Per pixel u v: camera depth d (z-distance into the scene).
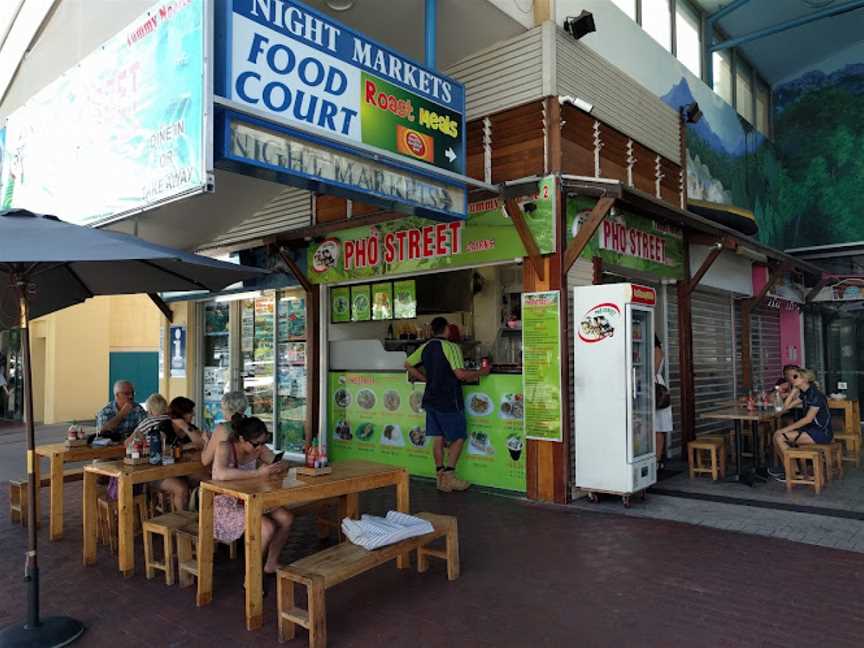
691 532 5.41
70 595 4.28
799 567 4.53
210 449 4.65
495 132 7.02
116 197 5.01
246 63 4.26
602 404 6.25
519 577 4.46
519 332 8.99
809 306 13.97
